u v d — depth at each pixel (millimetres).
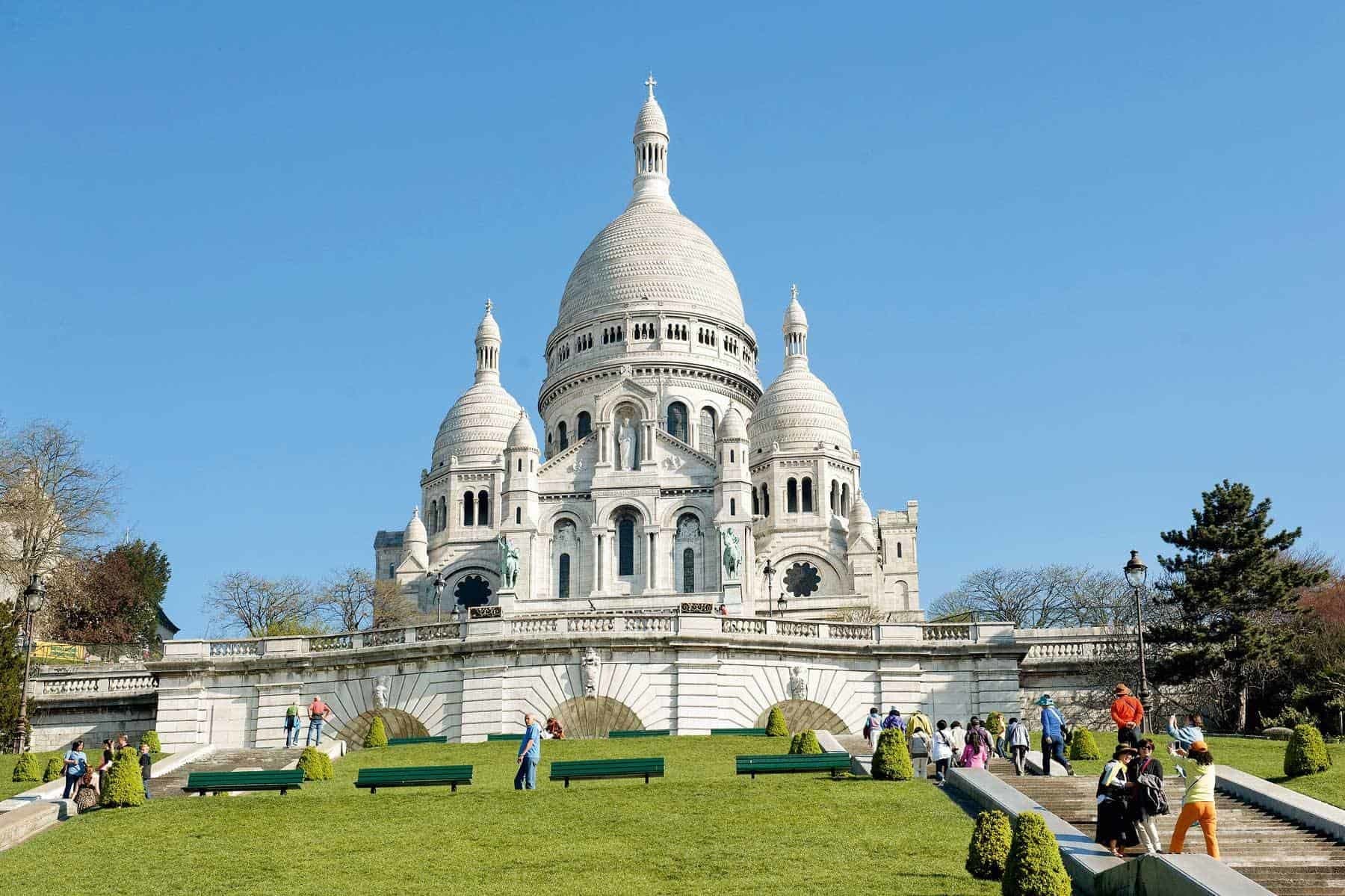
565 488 142500
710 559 138500
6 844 40625
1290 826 38406
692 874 35531
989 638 72562
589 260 170625
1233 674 72000
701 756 57500
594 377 160750
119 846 40125
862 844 37781
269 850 39250
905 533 154875
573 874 35938
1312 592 84750
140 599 112812
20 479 102438
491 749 61375
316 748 54656
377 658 71625
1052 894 30500
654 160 182375
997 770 49000
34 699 77062
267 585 130250
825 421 158250
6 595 102250
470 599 149250
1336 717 67938
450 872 36469
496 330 171375
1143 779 33969
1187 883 28422
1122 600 127562
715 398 161375
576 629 70125
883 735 47594
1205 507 75375
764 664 70562
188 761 60094
